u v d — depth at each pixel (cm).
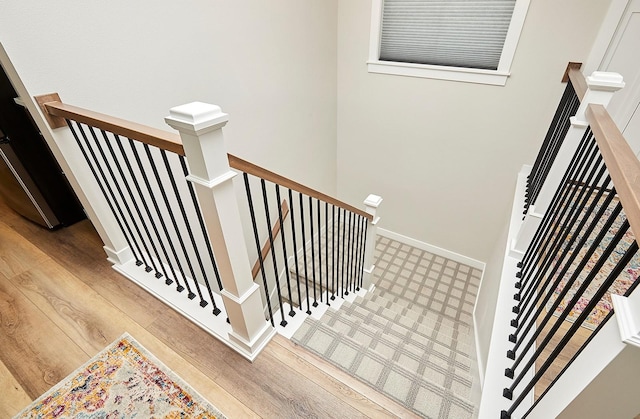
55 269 183
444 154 327
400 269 382
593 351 67
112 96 160
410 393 133
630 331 57
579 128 135
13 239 206
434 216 374
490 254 337
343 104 358
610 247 72
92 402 124
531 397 115
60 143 141
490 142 297
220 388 131
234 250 109
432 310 330
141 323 154
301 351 147
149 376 133
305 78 298
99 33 147
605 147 86
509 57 253
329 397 130
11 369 133
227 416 122
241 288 120
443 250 391
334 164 403
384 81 320
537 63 246
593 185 104
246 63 232
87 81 148
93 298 166
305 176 353
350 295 274
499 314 154
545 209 163
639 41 207
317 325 161
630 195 62
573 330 85
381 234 430
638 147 240
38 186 197
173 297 165
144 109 176
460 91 287
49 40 131
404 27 293
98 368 135
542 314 149
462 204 347
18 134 181
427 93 304
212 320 154
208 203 96
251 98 248
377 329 181
